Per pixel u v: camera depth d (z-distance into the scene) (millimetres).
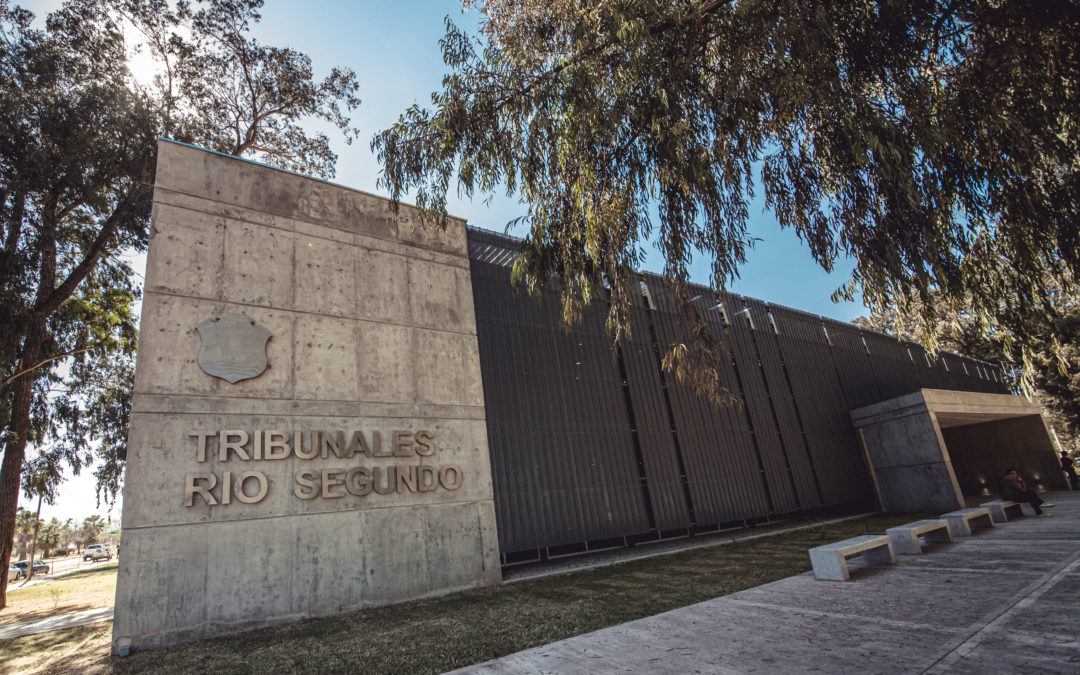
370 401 10180
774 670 4070
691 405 15648
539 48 7086
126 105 16000
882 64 6070
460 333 11906
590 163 6727
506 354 12500
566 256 7301
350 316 10516
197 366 8648
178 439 8172
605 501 12672
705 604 6801
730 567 9812
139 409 8000
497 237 13711
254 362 9164
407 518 9828
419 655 5719
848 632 4895
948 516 11289
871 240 5891
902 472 18984
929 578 7004
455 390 11359
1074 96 5918
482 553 10461
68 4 15922
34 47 15430
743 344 18328
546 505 11734
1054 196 6152
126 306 20578
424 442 10492
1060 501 16875
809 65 5746
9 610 13586
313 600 8516
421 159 6625
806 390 19703
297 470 9000
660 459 14164
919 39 6016
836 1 5977
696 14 6137
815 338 21438
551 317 13664
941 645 4246
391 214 11805
